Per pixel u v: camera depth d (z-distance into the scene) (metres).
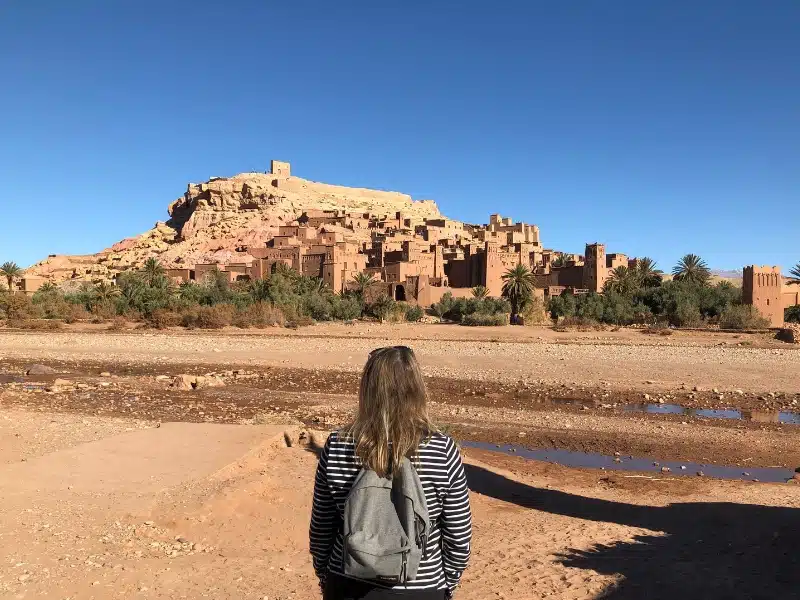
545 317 70.75
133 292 70.75
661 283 80.75
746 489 11.92
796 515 9.26
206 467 9.95
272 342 42.47
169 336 46.75
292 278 82.69
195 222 155.00
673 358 34.88
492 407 21.41
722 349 39.94
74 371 30.27
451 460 2.45
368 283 83.38
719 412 20.95
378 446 2.34
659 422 18.88
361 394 2.48
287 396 23.12
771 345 43.56
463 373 29.55
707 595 5.86
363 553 2.21
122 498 8.25
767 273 62.25
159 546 6.78
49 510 7.60
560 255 121.50
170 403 20.89
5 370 30.28
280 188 167.88
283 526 7.90
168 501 8.27
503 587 6.14
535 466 13.84
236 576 6.02
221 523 7.78
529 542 7.95
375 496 2.31
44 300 71.12
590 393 24.45
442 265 98.00
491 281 90.00
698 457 15.06
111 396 22.06
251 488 9.08
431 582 2.36
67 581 5.59
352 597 2.35
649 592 5.97
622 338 50.25
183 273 103.69
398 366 2.43
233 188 160.12
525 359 34.38
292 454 11.79
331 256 93.50
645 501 10.81
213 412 19.38
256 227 144.75
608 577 6.43
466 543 2.48
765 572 6.54
